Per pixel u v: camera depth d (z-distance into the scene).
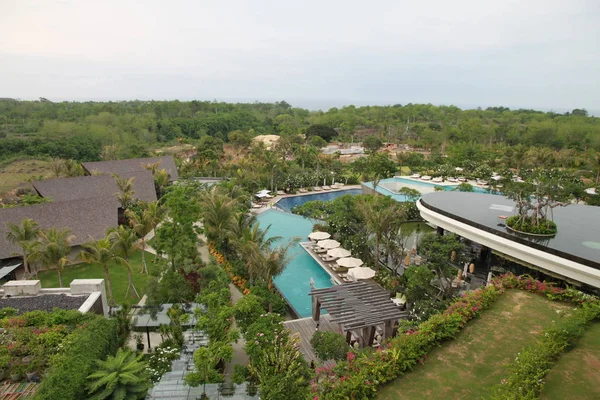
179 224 24.20
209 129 113.31
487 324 13.99
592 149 71.88
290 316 22.30
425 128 105.25
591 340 12.62
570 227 23.03
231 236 26.05
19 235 24.12
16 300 18.14
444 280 22.83
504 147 81.56
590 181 58.41
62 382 12.00
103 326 15.64
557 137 88.81
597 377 10.87
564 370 11.20
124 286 24.84
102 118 99.06
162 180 47.12
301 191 57.03
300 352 16.23
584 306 14.08
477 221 24.23
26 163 68.88
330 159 67.38
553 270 19.27
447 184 52.00
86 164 50.94
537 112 147.62
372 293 19.28
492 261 23.91
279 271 22.27
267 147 87.81
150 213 26.81
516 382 10.30
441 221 26.56
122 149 75.75
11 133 83.81
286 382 12.80
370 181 53.81
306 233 36.78
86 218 30.55
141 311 19.25
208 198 29.05
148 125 102.88
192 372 14.99
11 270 24.78
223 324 16.69
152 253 31.03
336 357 14.98
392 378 11.34
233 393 14.00
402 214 25.75
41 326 15.61
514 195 23.11
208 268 24.00
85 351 13.66
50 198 37.72
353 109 159.62
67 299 18.36
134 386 12.78
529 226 21.69
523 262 21.08
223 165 64.50
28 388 13.27
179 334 17.47
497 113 143.00
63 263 21.77
